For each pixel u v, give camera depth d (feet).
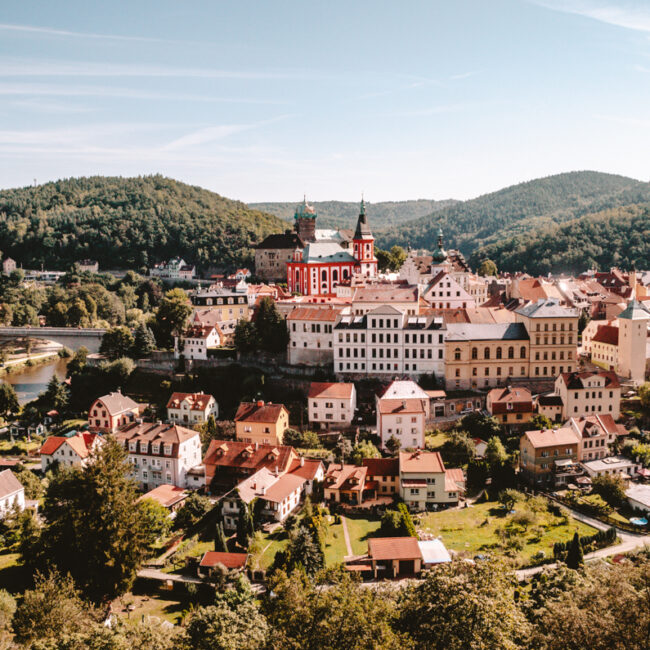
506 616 176.24
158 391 628.28
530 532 360.48
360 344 553.64
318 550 317.22
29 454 566.77
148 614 296.71
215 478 444.14
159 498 414.41
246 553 334.24
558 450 428.15
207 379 610.24
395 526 354.74
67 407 649.20
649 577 203.21
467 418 488.44
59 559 307.99
